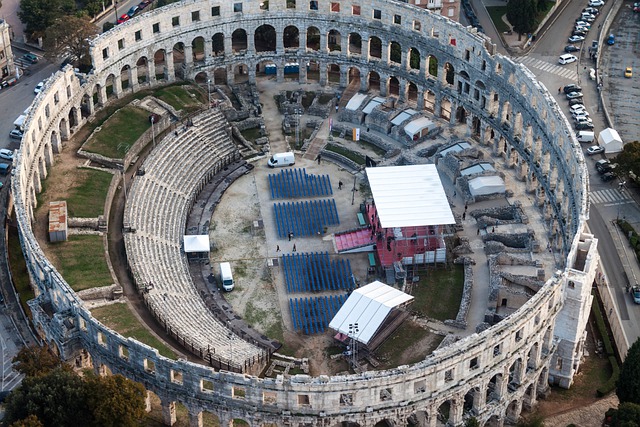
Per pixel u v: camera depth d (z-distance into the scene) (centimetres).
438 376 19625
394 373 19275
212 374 19362
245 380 19200
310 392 19112
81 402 19350
